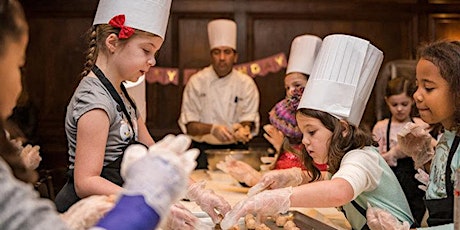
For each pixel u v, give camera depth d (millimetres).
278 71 4508
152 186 761
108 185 1353
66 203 1438
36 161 1746
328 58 1648
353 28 4578
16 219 713
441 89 1509
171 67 4453
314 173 1772
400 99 2914
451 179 1497
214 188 2330
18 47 806
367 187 1559
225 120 3875
